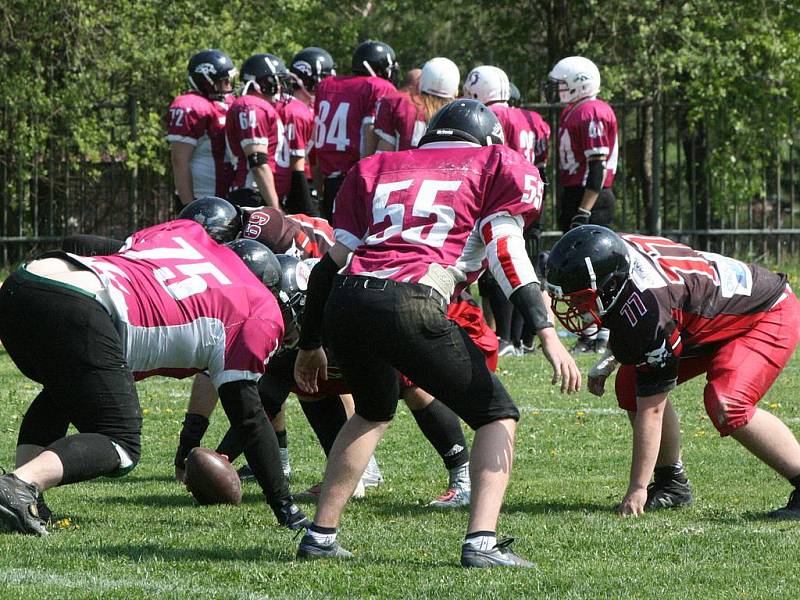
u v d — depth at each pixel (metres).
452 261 15.27
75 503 20.34
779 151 67.75
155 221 64.19
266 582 14.70
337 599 13.98
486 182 15.45
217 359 17.41
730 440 26.30
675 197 75.25
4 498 16.66
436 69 34.97
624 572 15.34
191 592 14.19
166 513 19.55
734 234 66.62
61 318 16.66
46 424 18.53
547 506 20.11
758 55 67.81
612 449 25.69
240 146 36.16
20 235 61.44
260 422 17.67
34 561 15.63
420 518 19.23
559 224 42.41
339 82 39.94
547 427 28.36
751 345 19.08
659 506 19.94
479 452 15.35
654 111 64.56
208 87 36.84
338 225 16.00
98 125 61.75
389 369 15.50
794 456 18.94
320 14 83.38
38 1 59.88
